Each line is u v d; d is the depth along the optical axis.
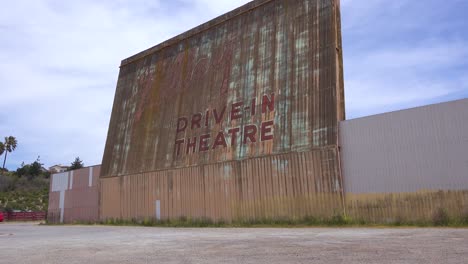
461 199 17.22
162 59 36.94
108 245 13.71
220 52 31.23
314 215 21.88
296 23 26.52
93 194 38.34
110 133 39.12
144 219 32.12
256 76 27.58
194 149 29.94
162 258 9.71
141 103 37.03
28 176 111.62
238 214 25.56
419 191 18.48
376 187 19.95
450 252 8.70
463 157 17.41
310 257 8.82
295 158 23.36
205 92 31.03
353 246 10.48
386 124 20.12
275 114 25.41
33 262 9.87
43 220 63.59
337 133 21.92
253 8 29.88
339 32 24.58
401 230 15.69
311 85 24.11
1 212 59.41
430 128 18.58
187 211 28.94
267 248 10.88
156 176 32.19
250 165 25.64
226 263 8.50
